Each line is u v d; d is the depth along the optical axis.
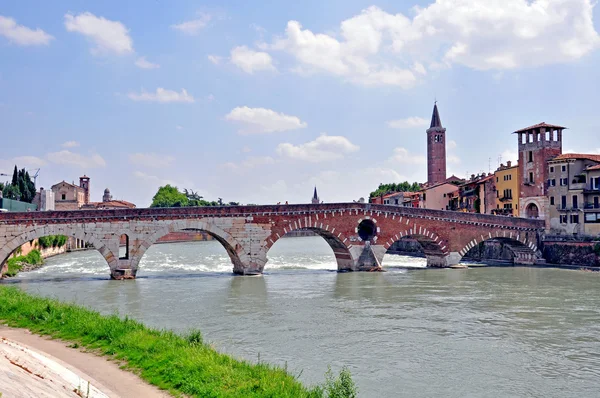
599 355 33.66
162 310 47.00
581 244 80.88
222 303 50.75
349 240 78.38
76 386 21.17
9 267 76.31
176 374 24.47
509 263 91.38
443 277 71.44
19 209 93.81
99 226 67.00
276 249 149.00
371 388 27.81
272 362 31.58
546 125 91.56
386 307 48.91
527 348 35.16
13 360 20.59
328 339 37.12
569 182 86.94
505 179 103.38
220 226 71.38
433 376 29.70
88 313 37.00
